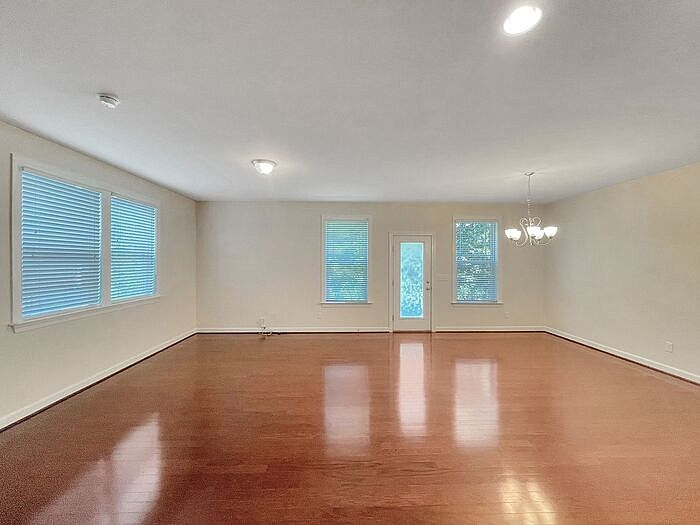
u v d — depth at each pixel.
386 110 2.73
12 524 1.92
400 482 2.31
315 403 3.59
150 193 5.36
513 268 7.25
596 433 2.96
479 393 3.86
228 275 7.04
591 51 1.94
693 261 4.20
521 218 7.25
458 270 7.27
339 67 2.12
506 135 3.25
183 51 1.95
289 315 7.11
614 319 5.42
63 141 3.47
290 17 1.67
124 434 2.94
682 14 1.63
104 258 4.28
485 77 2.23
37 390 3.36
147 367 4.82
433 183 5.34
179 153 3.85
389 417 3.27
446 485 2.28
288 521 1.96
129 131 3.18
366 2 1.57
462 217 7.23
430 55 1.99
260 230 7.07
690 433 2.96
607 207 5.55
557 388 4.02
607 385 4.11
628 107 2.66
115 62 2.06
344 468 2.47
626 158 3.97
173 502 2.11
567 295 6.54
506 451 2.69
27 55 1.99
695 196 4.17
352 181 5.21
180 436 2.91
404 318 7.23
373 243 7.18
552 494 2.19
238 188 5.80
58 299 3.61
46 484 2.28
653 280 4.72
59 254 3.62
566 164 4.24
